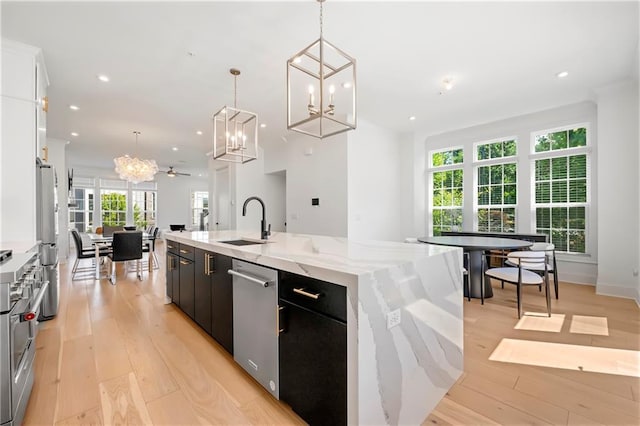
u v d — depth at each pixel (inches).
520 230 187.2
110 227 251.3
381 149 214.4
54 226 113.8
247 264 70.9
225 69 125.3
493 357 81.5
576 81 137.6
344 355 46.8
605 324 104.7
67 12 88.2
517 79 135.5
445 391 66.1
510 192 193.3
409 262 55.9
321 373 51.3
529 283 113.3
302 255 63.2
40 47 106.3
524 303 129.6
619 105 139.6
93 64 119.6
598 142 145.6
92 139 240.5
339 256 61.8
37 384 68.1
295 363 57.1
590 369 75.2
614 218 141.0
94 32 98.4
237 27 97.0
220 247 82.3
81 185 372.8
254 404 61.6
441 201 228.1
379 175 212.2
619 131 139.7
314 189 211.0
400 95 153.8
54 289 112.6
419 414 57.6
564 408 60.3
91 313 117.0
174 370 74.4
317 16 91.7
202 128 207.8
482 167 207.6
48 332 98.3
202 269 95.0
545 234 177.5
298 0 84.4
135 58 115.5
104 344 89.1
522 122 186.4
